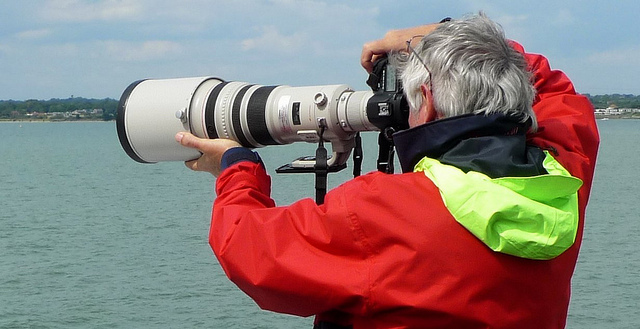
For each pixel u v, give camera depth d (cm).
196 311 1354
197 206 2973
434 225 260
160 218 2617
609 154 6944
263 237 272
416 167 275
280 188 2888
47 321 1338
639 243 1994
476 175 256
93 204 3162
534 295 269
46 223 2606
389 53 336
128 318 1334
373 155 3947
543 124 316
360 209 264
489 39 274
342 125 342
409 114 297
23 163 6612
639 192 3384
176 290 1510
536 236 252
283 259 268
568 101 336
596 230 2247
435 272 259
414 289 259
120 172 5319
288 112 349
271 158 5375
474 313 260
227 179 307
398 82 321
